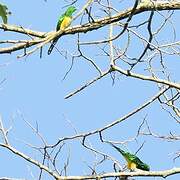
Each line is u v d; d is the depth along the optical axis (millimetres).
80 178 11328
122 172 11422
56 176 11320
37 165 11367
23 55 8836
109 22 11305
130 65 11641
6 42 10258
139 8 11188
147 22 10977
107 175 11398
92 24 11266
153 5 10805
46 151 11453
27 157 11336
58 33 10797
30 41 10344
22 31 11086
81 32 11312
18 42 10273
